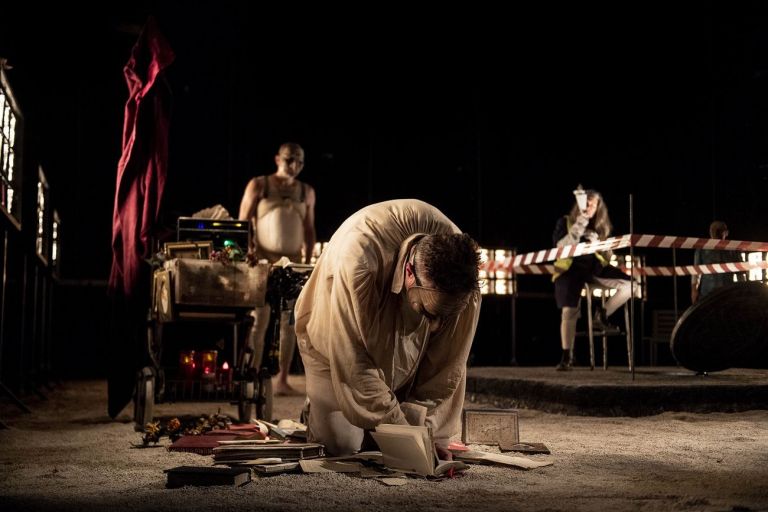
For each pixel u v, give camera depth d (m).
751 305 6.56
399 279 3.18
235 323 5.45
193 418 5.53
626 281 8.03
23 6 9.47
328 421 3.63
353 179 13.20
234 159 12.72
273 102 12.96
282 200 7.27
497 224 13.25
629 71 12.30
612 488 2.94
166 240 6.01
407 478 3.12
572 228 8.04
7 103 7.29
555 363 13.36
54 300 11.47
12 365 8.47
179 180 12.45
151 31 5.92
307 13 12.78
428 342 3.49
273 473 3.20
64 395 8.34
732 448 4.00
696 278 8.47
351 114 13.16
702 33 11.39
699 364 7.07
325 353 3.58
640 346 12.72
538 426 5.12
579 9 12.42
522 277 13.40
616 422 5.34
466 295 2.91
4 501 2.75
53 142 11.55
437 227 3.37
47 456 3.88
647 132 12.21
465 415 4.15
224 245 5.32
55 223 10.96
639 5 11.95
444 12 12.84
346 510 2.58
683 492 2.85
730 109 11.06
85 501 2.75
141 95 5.82
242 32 12.73
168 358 5.69
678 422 5.26
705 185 11.42
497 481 3.08
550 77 12.98
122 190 5.82
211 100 12.62
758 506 2.59
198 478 3.03
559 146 13.10
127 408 6.78
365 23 12.88
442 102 13.27
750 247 6.82
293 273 5.25
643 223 12.23
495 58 13.02
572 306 8.05
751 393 5.84
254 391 5.43
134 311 5.71
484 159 13.23
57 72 10.91
